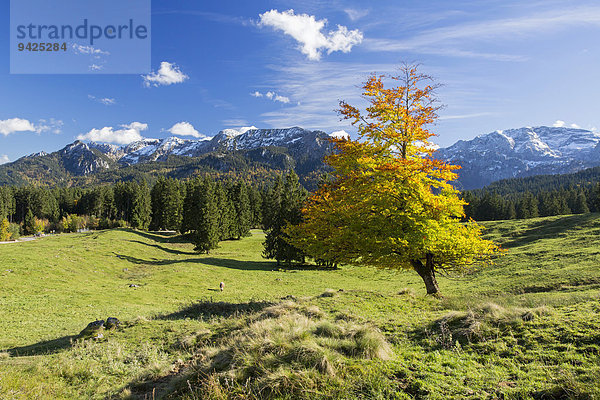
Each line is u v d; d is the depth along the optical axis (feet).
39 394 25.53
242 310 53.93
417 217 53.57
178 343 37.47
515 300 41.22
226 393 19.90
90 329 44.78
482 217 392.88
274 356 22.34
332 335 26.61
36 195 472.85
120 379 29.89
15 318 64.28
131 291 102.22
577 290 73.61
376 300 48.39
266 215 371.97
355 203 58.70
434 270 65.00
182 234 320.70
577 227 175.52
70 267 128.67
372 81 59.77
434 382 18.49
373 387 18.45
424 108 58.13
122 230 290.56
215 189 294.46
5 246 184.55
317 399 18.02
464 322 27.66
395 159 57.16
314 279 134.51
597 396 14.89
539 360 20.27
